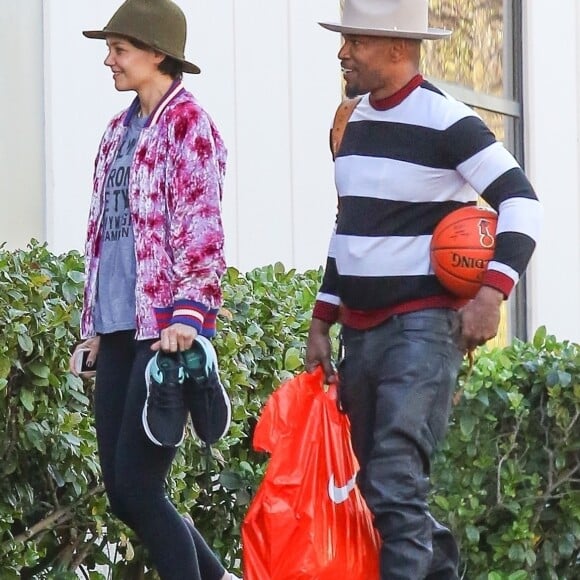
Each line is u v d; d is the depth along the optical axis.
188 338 17.53
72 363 19.39
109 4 27.44
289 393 18.95
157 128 18.11
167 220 17.95
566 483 25.84
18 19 25.84
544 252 39.66
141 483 18.06
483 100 38.53
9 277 19.75
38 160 26.16
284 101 31.33
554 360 25.69
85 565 21.83
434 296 17.94
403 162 17.81
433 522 18.86
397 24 17.83
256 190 30.56
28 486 20.34
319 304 19.41
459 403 24.97
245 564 18.17
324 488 18.36
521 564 25.62
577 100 41.06
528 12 39.66
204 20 29.34
